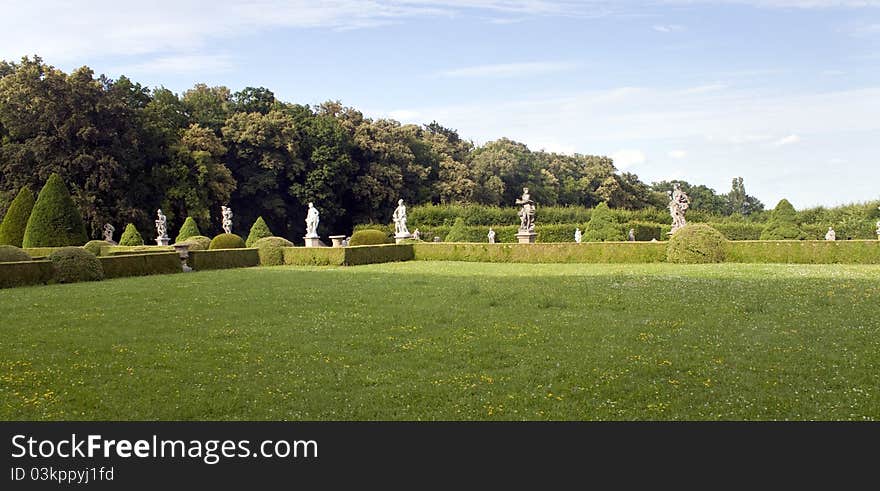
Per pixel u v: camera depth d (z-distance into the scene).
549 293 15.10
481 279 19.30
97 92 43.41
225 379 8.39
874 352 9.07
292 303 14.68
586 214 58.47
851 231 44.38
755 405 7.19
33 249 29.86
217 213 52.50
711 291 14.99
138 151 46.25
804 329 10.63
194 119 56.38
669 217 56.81
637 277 18.77
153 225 46.19
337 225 64.06
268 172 56.41
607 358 9.09
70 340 10.80
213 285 19.20
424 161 67.44
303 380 8.28
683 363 8.78
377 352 9.70
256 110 61.50
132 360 9.42
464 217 55.72
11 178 41.06
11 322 12.62
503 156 70.69
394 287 17.38
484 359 9.16
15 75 41.53
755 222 54.75
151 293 17.16
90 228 43.31
